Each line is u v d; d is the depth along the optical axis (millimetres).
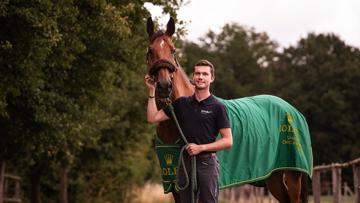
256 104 8523
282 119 8547
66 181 23438
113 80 14852
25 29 10633
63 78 13445
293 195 8641
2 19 10641
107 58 13961
